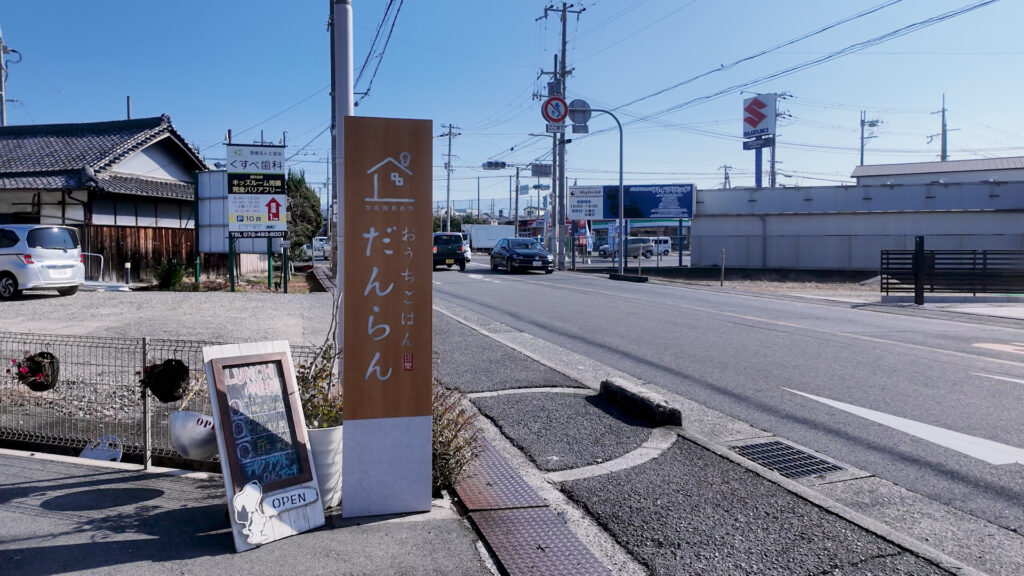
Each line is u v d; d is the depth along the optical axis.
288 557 3.67
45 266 15.72
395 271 4.19
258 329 11.58
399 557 3.70
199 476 4.89
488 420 6.56
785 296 20.94
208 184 21.20
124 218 23.83
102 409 6.39
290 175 41.62
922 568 3.65
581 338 11.72
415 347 4.24
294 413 4.20
